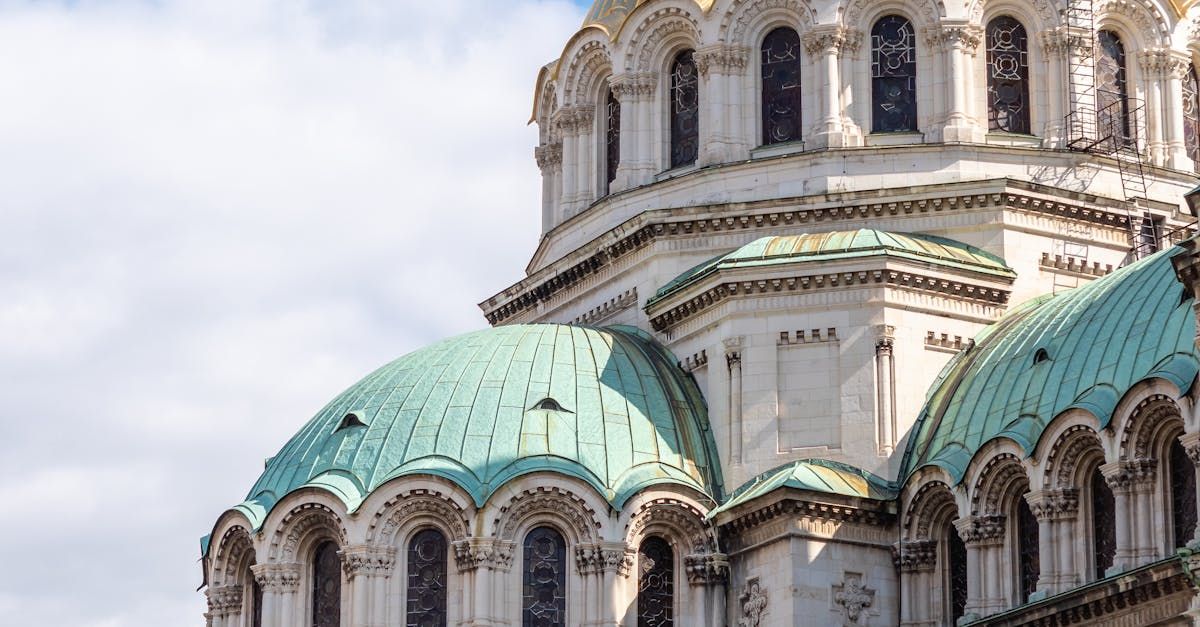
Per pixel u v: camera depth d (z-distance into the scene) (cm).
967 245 9938
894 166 10181
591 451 9500
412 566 9381
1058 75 10375
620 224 10344
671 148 10662
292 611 9506
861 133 10306
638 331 10288
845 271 9581
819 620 9044
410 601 9356
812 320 9606
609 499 9331
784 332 9619
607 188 10938
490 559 9262
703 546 9375
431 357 10062
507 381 9750
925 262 9606
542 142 11412
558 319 10900
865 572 9150
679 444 9650
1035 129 10369
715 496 9575
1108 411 8319
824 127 10275
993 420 8938
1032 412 8725
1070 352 8831
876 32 10425
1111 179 10281
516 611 9269
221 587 9800
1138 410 8188
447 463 9456
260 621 9638
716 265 9725
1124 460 8225
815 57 10356
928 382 9575
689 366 9938
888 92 10375
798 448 9500
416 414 9681
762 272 9638
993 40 10450
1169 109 10538
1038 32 10406
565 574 9338
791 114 10431
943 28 10300
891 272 9562
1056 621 8306
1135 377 8369
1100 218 10069
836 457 9450
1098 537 8431
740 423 9594
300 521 9519
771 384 9588
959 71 10281
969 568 8794
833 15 10344
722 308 9744
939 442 9194
